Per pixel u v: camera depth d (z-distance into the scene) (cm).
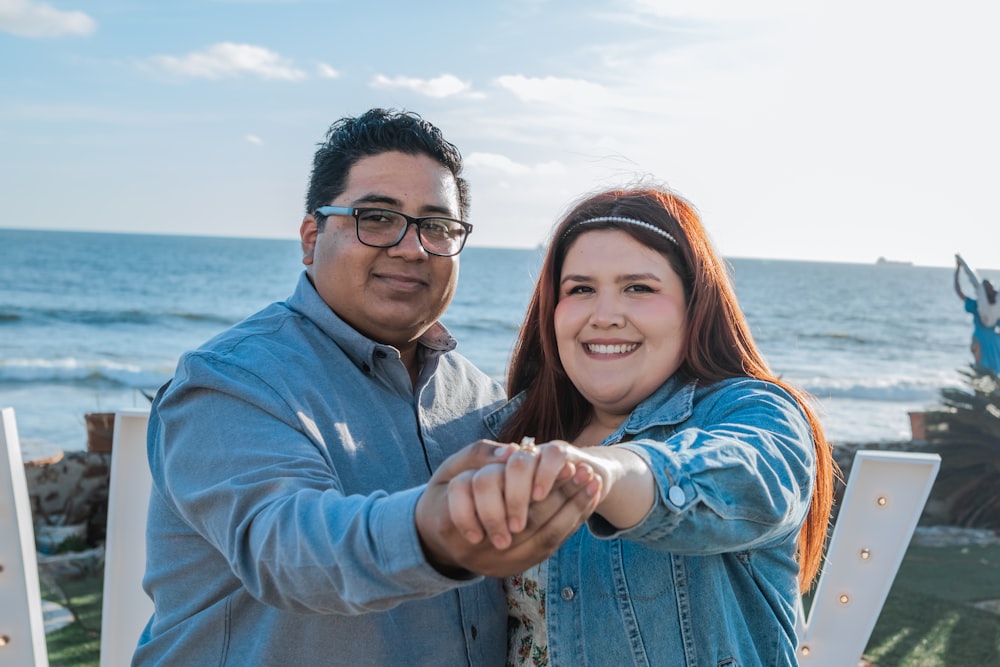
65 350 3412
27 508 270
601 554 206
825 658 285
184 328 4212
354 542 143
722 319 225
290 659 204
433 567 136
